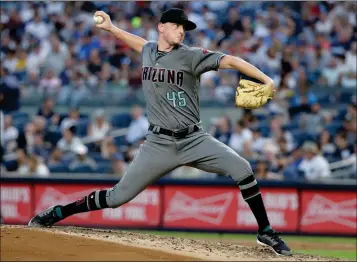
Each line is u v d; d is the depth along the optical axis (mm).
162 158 24016
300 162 53031
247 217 46562
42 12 76938
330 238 47750
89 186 47094
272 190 46688
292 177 52531
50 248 21266
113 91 69938
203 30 73750
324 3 74188
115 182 46812
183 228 46906
